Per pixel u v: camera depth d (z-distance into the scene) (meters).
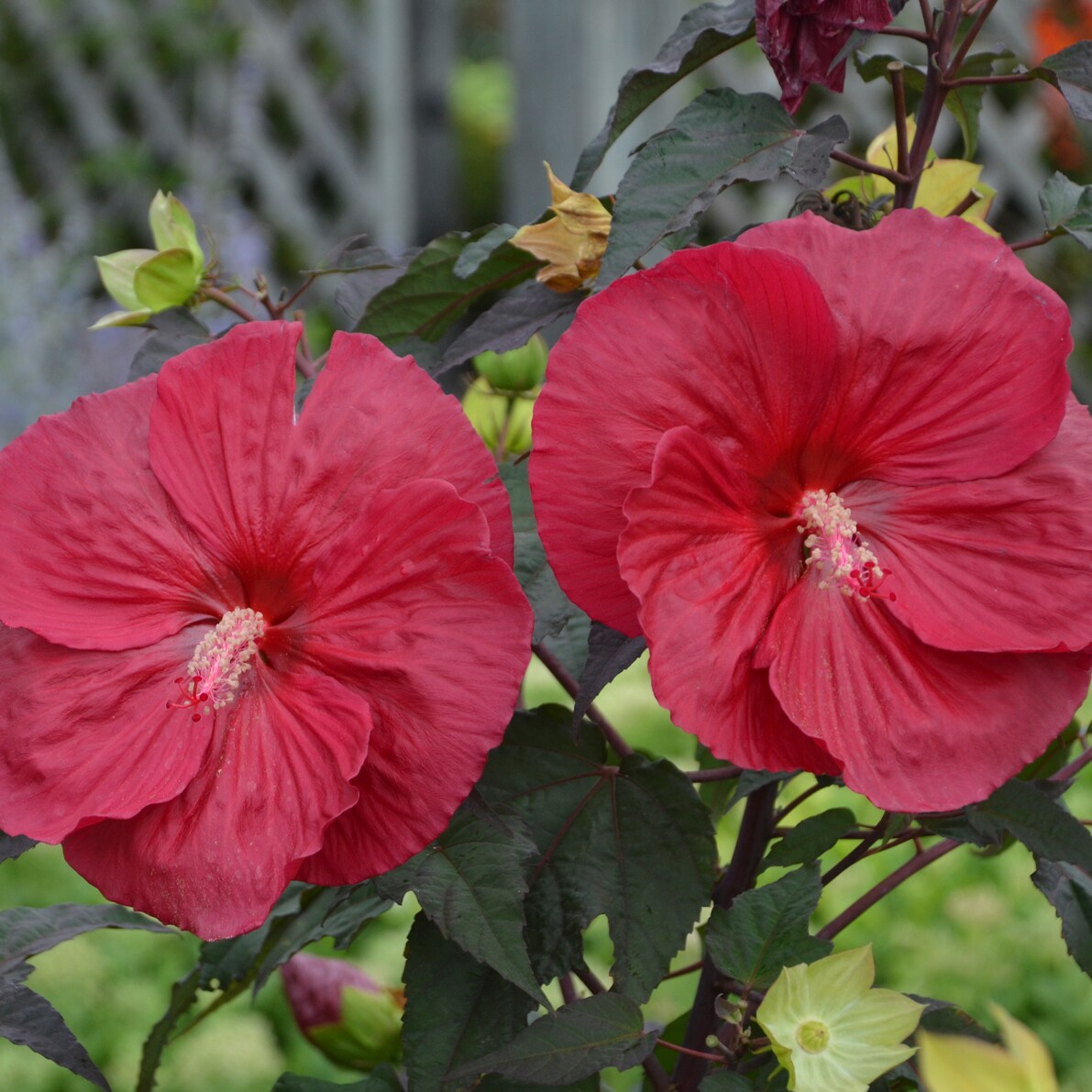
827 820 1.31
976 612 1.23
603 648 1.23
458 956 1.27
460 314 1.42
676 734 2.79
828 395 1.23
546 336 2.11
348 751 1.19
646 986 1.27
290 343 1.22
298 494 1.22
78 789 1.21
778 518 1.24
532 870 1.30
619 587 1.20
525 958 1.20
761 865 1.31
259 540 1.22
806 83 1.26
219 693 1.22
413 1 4.82
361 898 1.29
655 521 1.19
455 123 6.92
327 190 5.12
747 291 1.20
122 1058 2.40
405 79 4.70
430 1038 1.26
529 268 1.39
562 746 1.32
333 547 1.21
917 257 1.23
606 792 1.31
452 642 1.19
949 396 1.24
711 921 1.27
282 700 1.22
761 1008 1.24
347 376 1.22
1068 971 2.48
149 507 1.23
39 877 2.69
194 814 1.21
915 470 1.25
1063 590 1.23
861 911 1.35
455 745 1.19
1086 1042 2.38
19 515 1.22
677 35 1.34
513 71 3.57
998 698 1.22
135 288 1.42
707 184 1.26
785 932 1.26
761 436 1.22
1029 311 1.22
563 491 1.20
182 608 1.24
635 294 1.20
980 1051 1.02
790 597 1.23
